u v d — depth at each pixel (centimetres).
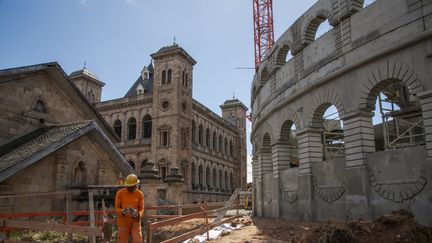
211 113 6900
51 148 1784
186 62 5956
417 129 2633
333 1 2080
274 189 2603
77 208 1945
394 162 1644
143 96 5912
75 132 1945
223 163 7300
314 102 2194
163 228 2102
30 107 2264
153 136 5553
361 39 1866
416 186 1534
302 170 2244
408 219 1297
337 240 1175
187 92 5881
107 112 6209
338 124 3241
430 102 1504
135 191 1009
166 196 3173
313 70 2230
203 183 6238
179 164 5344
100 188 1742
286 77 2597
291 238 1436
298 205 2281
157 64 5856
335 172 2000
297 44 2434
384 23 1745
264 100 3056
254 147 3381
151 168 2592
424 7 1571
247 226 1955
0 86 2100
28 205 1723
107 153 2223
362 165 1784
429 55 1520
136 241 957
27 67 2202
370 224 1282
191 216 1360
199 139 6425
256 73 3384
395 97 2652
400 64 1647
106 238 1131
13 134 2142
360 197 1777
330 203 2009
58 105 2475
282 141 2617
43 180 1830
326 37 2142
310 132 2231
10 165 1602
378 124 2991
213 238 1516
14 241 1168
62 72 2377
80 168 2055
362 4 1962
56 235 1594
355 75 1884
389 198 1642
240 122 8431
